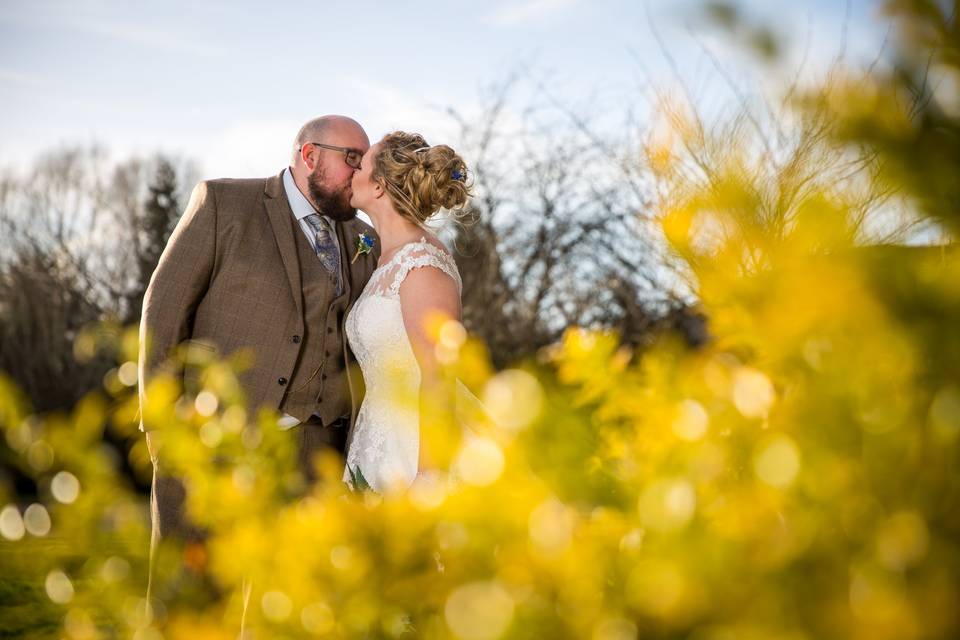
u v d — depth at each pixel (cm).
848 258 74
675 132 82
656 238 86
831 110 72
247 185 419
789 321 75
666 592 74
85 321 2039
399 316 350
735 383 83
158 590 104
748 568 75
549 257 916
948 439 69
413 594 93
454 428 93
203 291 401
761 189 78
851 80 72
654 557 77
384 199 367
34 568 100
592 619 81
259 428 123
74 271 2192
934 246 75
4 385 100
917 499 72
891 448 74
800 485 77
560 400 91
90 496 101
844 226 74
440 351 96
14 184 2580
